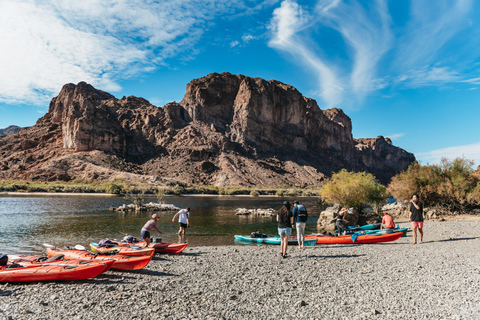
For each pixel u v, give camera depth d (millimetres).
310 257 11250
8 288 7230
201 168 150000
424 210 26766
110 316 5367
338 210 25766
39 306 5941
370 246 13844
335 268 9242
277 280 7848
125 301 6203
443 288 6773
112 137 149625
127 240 12648
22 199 58500
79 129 138875
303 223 13008
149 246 12062
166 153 163250
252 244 16188
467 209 27875
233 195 108312
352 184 28062
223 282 7707
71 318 5301
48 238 17641
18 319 5273
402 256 10977
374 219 26672
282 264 9961
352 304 5863
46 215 31078
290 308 5691
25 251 13891
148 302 6109
